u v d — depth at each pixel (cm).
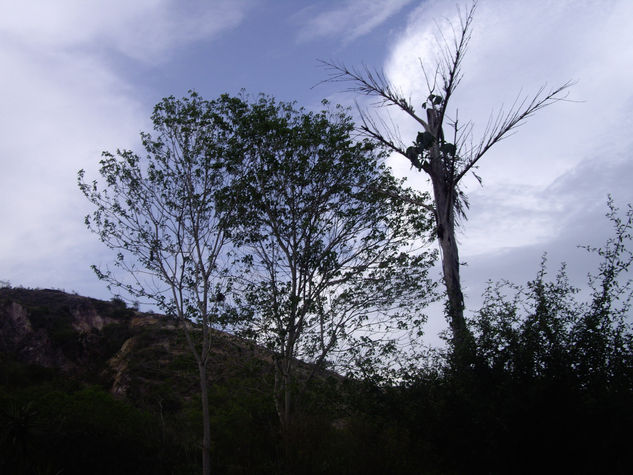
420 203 1644
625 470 989
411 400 1238
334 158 1619
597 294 1115
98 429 1420
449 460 1144
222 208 1520
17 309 4003
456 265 1545
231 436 1512
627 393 1020
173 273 1471
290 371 1494
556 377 1058
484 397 1110
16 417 1315
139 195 1519
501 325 1160
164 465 1420
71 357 3622
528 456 1076
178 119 1546
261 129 1560
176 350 2891
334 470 1213
